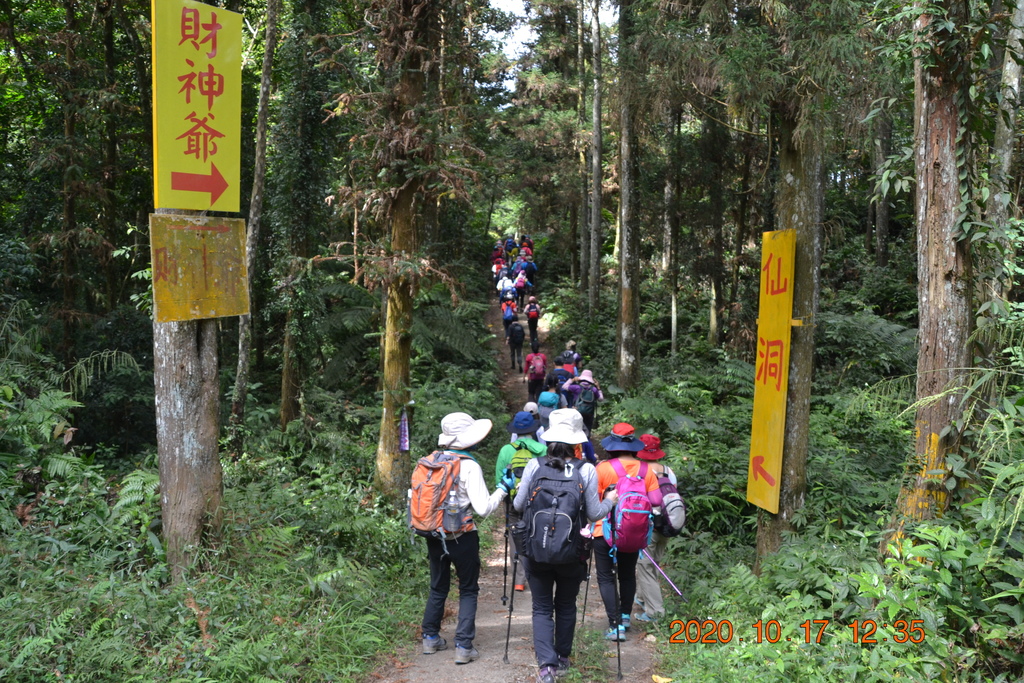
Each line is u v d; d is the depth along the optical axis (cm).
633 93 800
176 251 503
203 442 532
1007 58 671
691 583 689
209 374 537
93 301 1527
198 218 514
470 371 1738
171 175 500
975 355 475
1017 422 446
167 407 524
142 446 1203
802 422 641
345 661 472
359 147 874
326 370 1493
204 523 530
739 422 1165
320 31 1278
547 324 2558
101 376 1192
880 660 400
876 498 703
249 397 1421
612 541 543
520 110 2466
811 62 588
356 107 852
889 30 594
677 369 1772
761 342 659
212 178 515
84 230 1241
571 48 2364
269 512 641
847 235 2386
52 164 1267
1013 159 689
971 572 417
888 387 519
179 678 393
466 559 504
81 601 440
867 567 459
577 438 473
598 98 2128
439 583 520
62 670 383
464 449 513
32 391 748
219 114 517
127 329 1271
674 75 730
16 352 758
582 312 2367
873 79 602
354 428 1252
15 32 1362
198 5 505
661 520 581
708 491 870
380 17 823
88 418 1170
